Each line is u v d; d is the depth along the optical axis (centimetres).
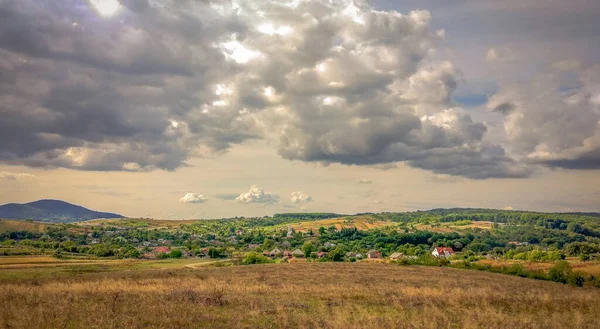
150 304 2231
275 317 1975
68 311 1961
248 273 5303
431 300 2627
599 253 12531
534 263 9294
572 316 2245
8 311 1948
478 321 1967
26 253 11975
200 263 10688
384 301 2561
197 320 1864
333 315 2048
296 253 15012
